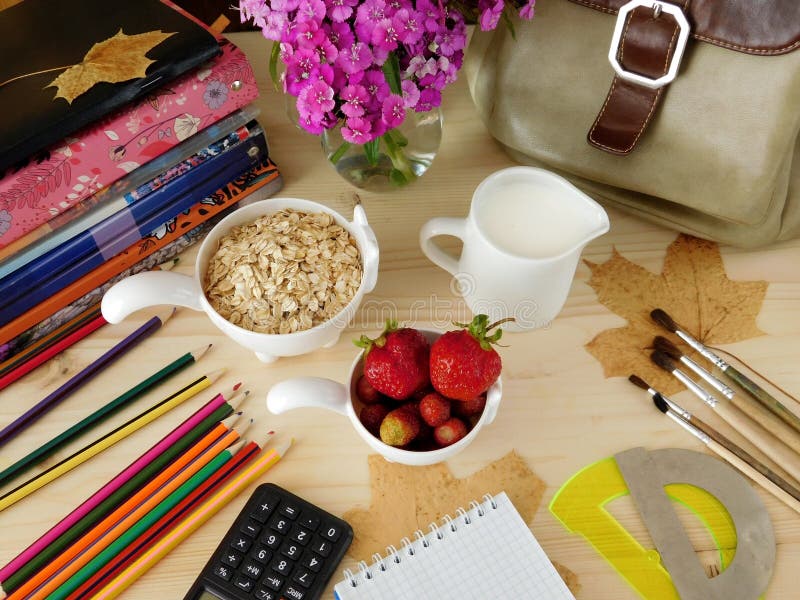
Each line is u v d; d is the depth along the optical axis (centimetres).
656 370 68
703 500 61
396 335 57
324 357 68
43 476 61
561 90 70
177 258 73
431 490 62
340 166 73
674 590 57
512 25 69
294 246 64
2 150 57
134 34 65
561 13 68
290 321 61
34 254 62
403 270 73
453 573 56
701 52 63
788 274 73
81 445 63
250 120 71
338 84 59
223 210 73
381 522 60
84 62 63
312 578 56
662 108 66
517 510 61
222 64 66
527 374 67
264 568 56
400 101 61
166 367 66
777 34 60
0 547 58
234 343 69
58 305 66
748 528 59
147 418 64
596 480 62
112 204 65
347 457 63
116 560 57
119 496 60
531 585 55
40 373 66
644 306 71
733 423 63
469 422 61
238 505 60
